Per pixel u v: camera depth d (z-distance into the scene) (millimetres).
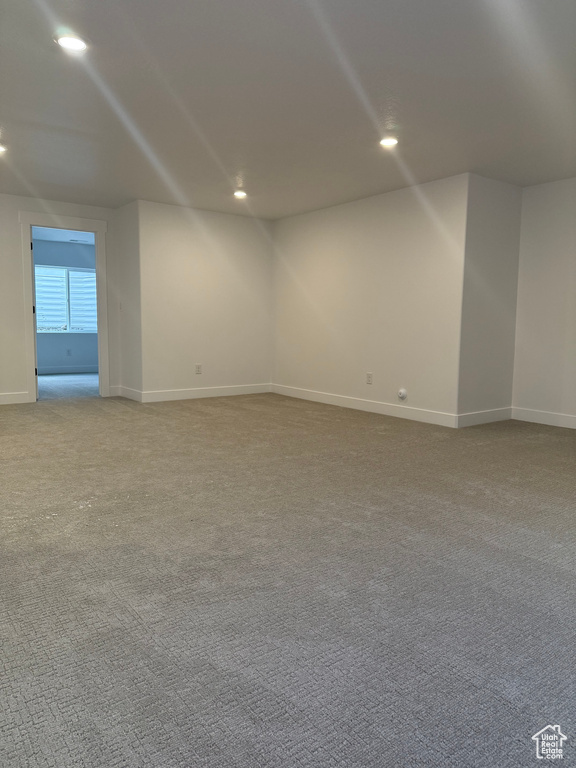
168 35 2467
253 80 2904
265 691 1373
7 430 4531
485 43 2500
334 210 5945
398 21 2326
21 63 2740
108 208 6277
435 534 2408
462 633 1645
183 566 2070
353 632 1643
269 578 1983
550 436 4500
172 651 1536
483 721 1277
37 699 1336
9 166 4551
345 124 3512
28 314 5918
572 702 1348
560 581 1985
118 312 6461
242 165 4430
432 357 4996
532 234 5094
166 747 1189
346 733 1235
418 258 5059
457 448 4043
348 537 2367
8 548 2217
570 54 2580
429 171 4566
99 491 2953
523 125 3494
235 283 6617
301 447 4023
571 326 4863
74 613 1730
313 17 2303
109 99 3166
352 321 5805
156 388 6137
